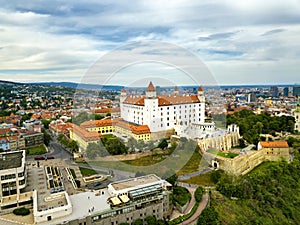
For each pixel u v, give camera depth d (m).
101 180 86.75
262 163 118.69
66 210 57.84
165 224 64.81
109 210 58.97
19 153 91.31
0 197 71.75
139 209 62.03
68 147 126.81
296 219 80.56
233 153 111.75
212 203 77.56
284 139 145.88
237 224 70.62
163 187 68.56
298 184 98.56
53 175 93.25
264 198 84.94
